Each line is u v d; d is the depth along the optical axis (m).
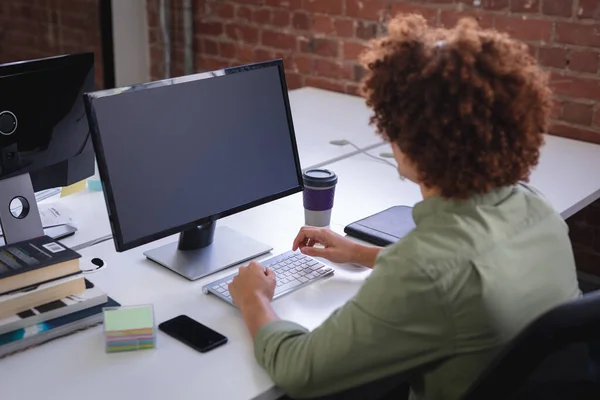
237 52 3.60
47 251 1.41
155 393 1.18
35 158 1.66
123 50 4.02
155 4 3.86
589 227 2.68
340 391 1.19
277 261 1.62
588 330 1.00
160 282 1.55
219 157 1.61
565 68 2.59
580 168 2.28
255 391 1.19
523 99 1.12
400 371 1.14
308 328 1.38
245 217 1.90
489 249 1.12
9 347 1.27
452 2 2.77
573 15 2.51
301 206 1.98
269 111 1.71
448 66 1.10
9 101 1.56
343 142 2.52
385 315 1.10
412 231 1.18
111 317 1.33
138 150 1.46
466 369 1.14
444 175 1.14
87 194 2.04
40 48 4.32
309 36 3.27
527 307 1.15
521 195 1.24
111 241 1.75
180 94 1.53
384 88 1.17
